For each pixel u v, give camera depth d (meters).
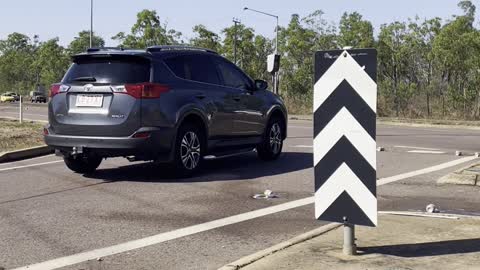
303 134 18.30
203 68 9.95
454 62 32.84
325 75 5.14
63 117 9.07
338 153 5.13
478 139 17.44
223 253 5.59
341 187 5.14
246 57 49.28
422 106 34.03
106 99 8.81
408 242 5.61
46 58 76.12
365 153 5.03
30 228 6.42
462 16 34.53
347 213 5.14
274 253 5.31
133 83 8.77
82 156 9.29
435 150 14.02
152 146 8.79
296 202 7.79
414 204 7.66
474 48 32.41
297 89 40.72
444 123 27.89
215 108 9.87
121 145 8.70
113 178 9.55
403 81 35.97
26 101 79.50
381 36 36.75
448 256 5.19
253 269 4.90
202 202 7.75
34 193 8.32
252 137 10.95
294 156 12.41
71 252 5.59
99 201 7.77
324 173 5.21
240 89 10.64
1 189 8.63
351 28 39.00
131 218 6.88
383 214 6.83
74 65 9.32
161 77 9.02
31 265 5.21
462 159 12.16
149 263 5.28
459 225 6.26
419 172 10.34
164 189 8.59
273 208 7.44
